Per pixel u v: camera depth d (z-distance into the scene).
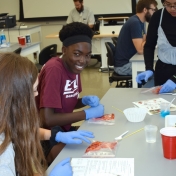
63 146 1.45
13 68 0.86
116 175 1.04
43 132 1.53
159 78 2.36
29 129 0.91
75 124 2.99
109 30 5.61
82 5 6.24
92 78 5.37
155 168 1.08
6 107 0.85
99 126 1.51
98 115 1.62
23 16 7.71
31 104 0.90
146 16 3.39
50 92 1.60
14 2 7.74
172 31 2.17
